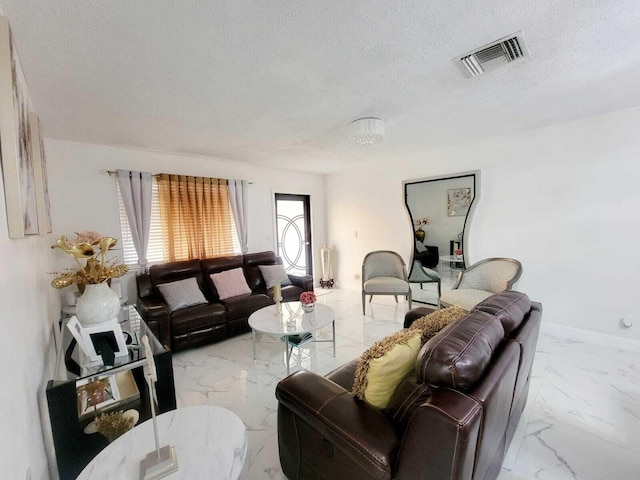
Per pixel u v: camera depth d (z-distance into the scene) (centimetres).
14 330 97
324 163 456
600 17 134
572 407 199
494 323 133
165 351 164
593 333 292
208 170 406
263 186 472
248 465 159
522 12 130
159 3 117
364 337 327
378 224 484
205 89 195
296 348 301
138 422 158
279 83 190
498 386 104
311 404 123
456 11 128
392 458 98
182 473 94
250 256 411
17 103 112
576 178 291
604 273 283
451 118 269
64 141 299
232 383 239
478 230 361
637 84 207
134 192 335
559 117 277
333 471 119
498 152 339
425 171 411
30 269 139
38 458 117
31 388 115
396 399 121
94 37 138
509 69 181
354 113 246
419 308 245
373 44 151
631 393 212
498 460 136
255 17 128
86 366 153
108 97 203
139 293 321
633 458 158
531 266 325
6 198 94
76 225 307
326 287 557
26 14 120
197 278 359
